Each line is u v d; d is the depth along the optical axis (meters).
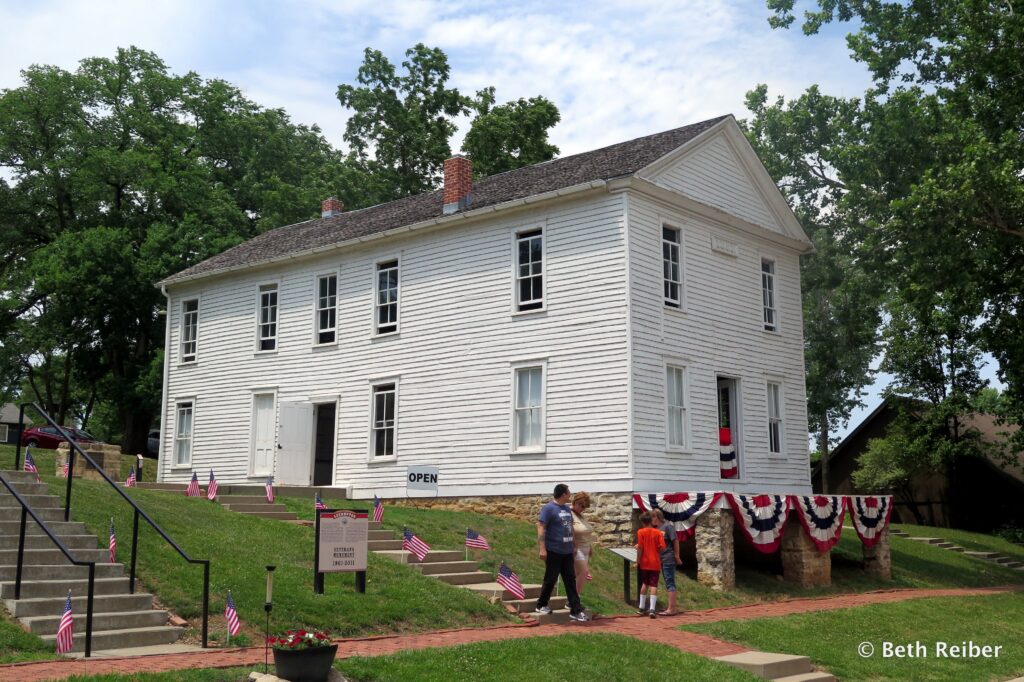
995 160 25.75
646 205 22.61
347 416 26.69
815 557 22.03
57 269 39.53
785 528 22.00
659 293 22.56
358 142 48.91
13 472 15.65
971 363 39.59
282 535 16.73
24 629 10.80
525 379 23.22
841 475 45.41
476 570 17.00
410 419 25.19
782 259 27.50
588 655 11.84
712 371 23.88
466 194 25.89
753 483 24.59
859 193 30.98
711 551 19.69
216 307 30.88
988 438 43.47
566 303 22.64
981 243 26.09
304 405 27.67
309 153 53.09
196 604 12.52
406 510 21.84
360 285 27.19
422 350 25.30
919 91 29.61
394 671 10.21
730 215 25.06
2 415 65.19
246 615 12.34
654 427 21.69
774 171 40.62
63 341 41.78
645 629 14.80
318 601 13.17
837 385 41.03
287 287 29.03
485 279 24.30
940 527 39.97
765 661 12.65
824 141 40.22
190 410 30.98
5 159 45.75
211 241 41.28
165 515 16.12
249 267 29.66
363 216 30.42
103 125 47.34
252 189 47.44
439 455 24.36
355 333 27.00
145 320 41.59
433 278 25.44
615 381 21.47
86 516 14.70
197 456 30.22
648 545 16.39
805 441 26.86
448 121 49.44
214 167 49.69
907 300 30.30
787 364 26.75
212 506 18.39
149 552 13.88
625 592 17.34
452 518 21.17
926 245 25.30
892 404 41.72
